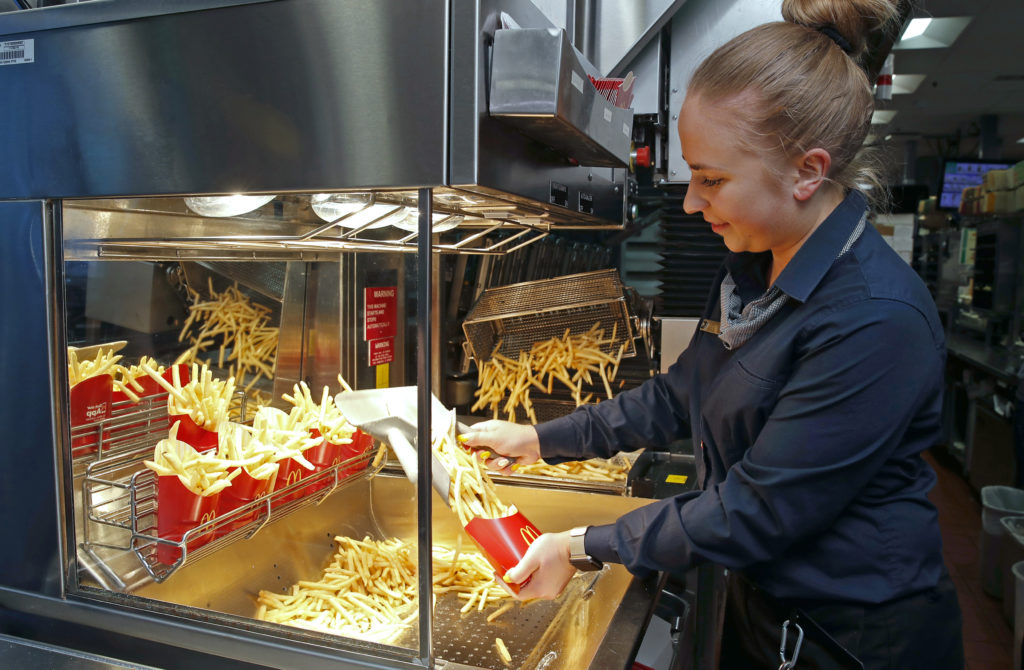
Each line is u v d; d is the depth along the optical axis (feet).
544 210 4.67
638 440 5.49
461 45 3.21
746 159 3.48
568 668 4.01
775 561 4.10
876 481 3.91
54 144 4.01
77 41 3.87
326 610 4.55
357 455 4.83
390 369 4.39
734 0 8.63
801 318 3.80
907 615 3.92
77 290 4.18
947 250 27.22
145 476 4.04
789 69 3.39
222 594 4.35
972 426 19.30
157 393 4.44
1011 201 18.33
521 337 8.64
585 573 4.96
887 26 4.46
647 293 13.98
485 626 4.52
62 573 4.27
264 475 4.13
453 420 4.69
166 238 4.14
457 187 3.32
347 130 3.42
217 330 4.44
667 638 5.54
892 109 31.19
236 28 3.56
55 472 4.20
